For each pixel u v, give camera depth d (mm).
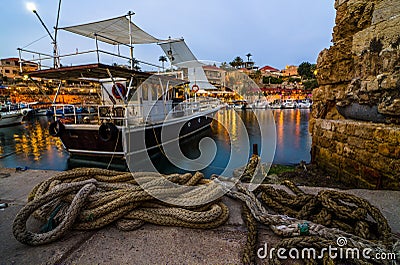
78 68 7082
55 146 12758
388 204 1826
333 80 5695
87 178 2025
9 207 1830
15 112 25891
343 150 5008
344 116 5453
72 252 1307
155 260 1238
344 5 5559
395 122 3785
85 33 9547
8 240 1407
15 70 61219
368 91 4234
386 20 3998
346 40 5230
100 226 1501
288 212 1690
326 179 5379
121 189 1760
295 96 54656
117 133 7605
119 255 1279
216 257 1259
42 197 1435
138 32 9336
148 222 1585
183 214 1538
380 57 4070
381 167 3838
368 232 1340
